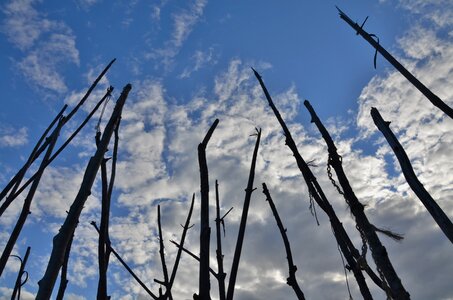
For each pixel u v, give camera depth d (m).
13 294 3.01
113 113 2.25
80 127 3.02
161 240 3.04
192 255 2.82
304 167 2.93
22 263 3.16
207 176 2.21
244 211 2.37
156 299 2.54
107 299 2.18
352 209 2.61
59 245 1.75
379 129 2.97
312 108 3.18
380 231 2.53
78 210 1.86
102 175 2.55
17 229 2.71
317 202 2.82
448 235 2.36
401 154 2.75
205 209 2.13
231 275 2.15
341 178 2.75
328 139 2.93
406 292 2.23
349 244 2.65
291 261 2.99
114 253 2.60
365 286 2.50
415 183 2.60
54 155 2.97
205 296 1.88
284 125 3.16
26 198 2.83
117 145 2.74
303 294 2.86
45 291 1.62
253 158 2.61
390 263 2.34
